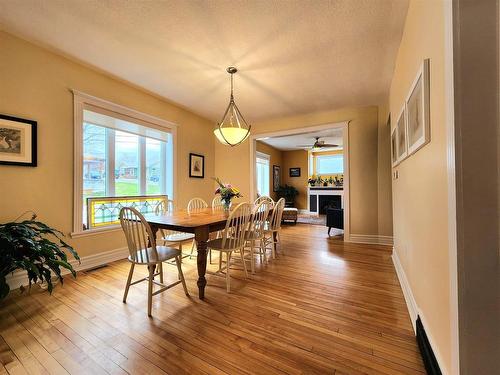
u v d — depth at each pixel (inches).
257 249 146.3
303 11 75.7
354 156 165.0
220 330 64.2
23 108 93.0
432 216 48.9
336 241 167.3
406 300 78.2
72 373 49.7
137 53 100.7
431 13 48.1
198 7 74.5
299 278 100.2
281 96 144.6
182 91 139.1
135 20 81.0
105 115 121.0
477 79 32.5
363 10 75.1
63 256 81.7
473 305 33.1
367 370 50.4
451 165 35.0
